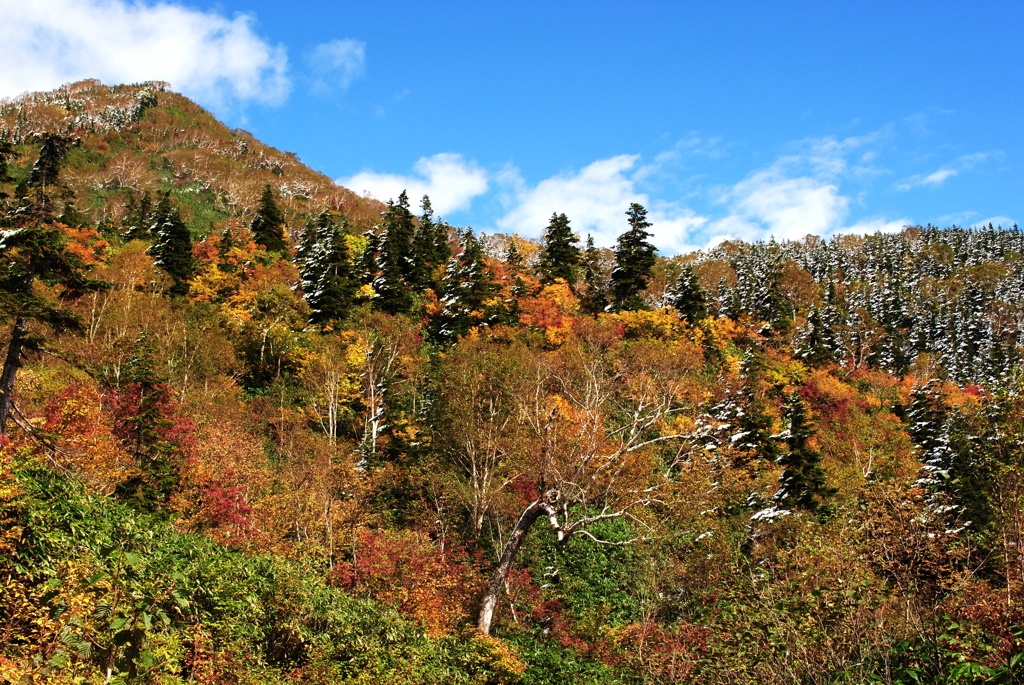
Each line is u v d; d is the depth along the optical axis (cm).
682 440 2906
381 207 13200
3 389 1596
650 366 3859
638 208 5766
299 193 12362
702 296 5950
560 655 1931
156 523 1652
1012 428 1020
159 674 895
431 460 3064
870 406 5550
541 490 1936
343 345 4353
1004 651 728
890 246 16175
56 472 1418
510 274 5978
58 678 717
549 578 2489
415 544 2209
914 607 945
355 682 1172
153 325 3728
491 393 3112
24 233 1592
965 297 11950
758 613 1048
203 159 12050
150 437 2267
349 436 3734
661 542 2333
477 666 1551
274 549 1895
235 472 2339
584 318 5022
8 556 936
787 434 2998
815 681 939
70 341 2911
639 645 1652
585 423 2100
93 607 808
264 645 1233
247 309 4831
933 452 2528
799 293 9638
